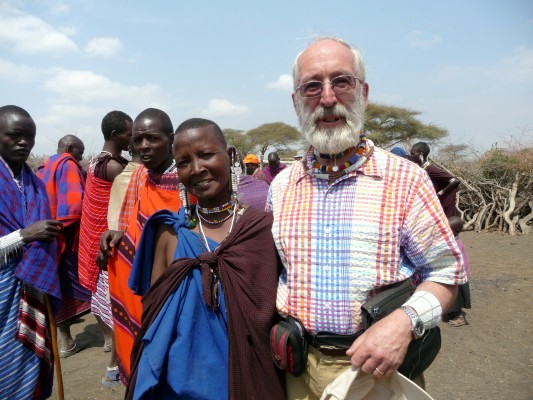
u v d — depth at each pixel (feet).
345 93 6.52
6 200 10.23
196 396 6.26
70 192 15.94
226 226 7.11
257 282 6.63
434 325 5.87
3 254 9.85
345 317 6.22
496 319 17.98
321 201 6.57
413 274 6.61
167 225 7.24
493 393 12.62
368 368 5.52
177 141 6.86
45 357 10.52
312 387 6.60
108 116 14.39
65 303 16.14
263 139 134.10
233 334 6.41
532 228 37.22
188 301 6.52
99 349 16.81
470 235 37.58
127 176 11.69
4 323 9.93
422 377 6.79
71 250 16.16
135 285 7.32
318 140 6.47
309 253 6.44
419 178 6.28
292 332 6.30
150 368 6.29
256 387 6.43
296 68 6.88
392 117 104.37
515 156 40.42
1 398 9.81
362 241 6.19
